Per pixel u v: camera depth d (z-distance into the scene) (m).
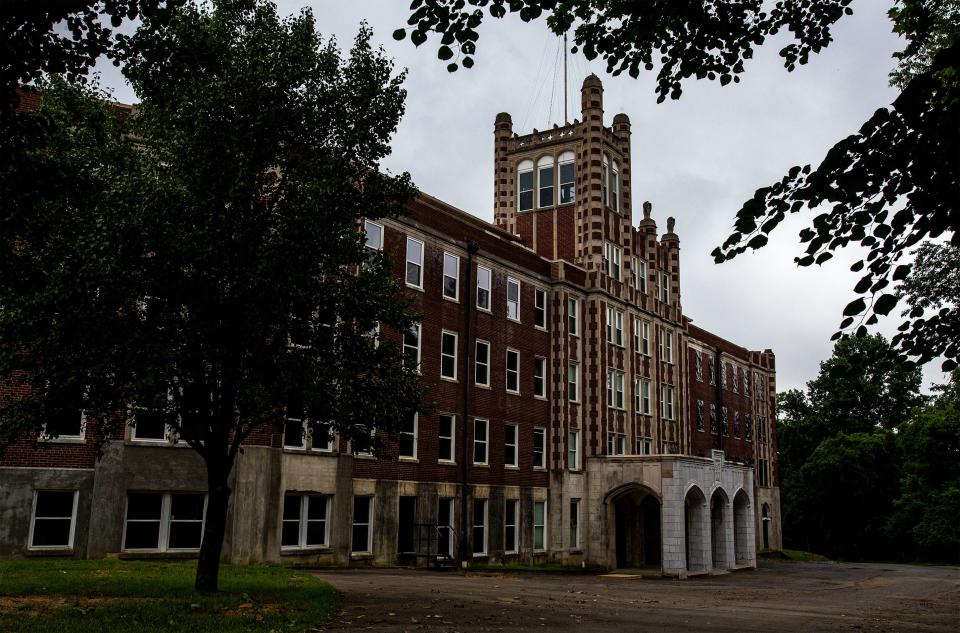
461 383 36.16
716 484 41.56
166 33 13.23
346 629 13.34
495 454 37.59
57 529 23.34
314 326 17.84
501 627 14.57
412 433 33.28
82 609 13.42
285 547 27.25
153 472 24.67
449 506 34.88
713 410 61.47
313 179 16.92
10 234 10.72
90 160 16.11
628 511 45.19
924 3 13.62
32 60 9.98
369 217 18.56
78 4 9.90
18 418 14.88
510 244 40.59
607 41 12.20
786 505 82.44
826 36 12.16
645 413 48.03
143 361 14.59
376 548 30.72
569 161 47.59
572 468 41.66
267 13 17.69
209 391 17.09
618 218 48.22
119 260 14.80
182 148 16.22
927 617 21.52
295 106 16.94
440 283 35.62
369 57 18.16
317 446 28.69
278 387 15.90
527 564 38.53
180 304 15.90
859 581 37.72
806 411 89.56
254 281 15.41
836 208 8.78
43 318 14.61
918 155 8.00
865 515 78.38
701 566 39.03
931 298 18.53
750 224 8.99
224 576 19.88
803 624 18.25
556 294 43.00
